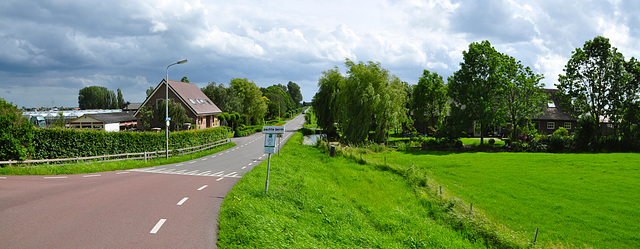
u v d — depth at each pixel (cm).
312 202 1262
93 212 943
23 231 758
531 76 4512
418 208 1583
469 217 1351
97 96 13938
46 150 2025
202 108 5512
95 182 1477
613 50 4197
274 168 1941
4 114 1775
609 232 1413
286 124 10012
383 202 1636
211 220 903
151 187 1388
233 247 705
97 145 2281
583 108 4344
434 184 2000
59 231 769
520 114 4541
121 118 5962
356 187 1878
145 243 718
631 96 4150
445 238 1171
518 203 1806
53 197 1117
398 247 1000
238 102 7600
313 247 778
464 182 2320
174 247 702
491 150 4225
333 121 5728
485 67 4512
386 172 2339
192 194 1250
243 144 4434
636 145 3844
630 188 2066
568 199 1875
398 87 4472
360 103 4078
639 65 4181
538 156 3459
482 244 1180
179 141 3125
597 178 2350
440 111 5647
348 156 2872
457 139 4591
